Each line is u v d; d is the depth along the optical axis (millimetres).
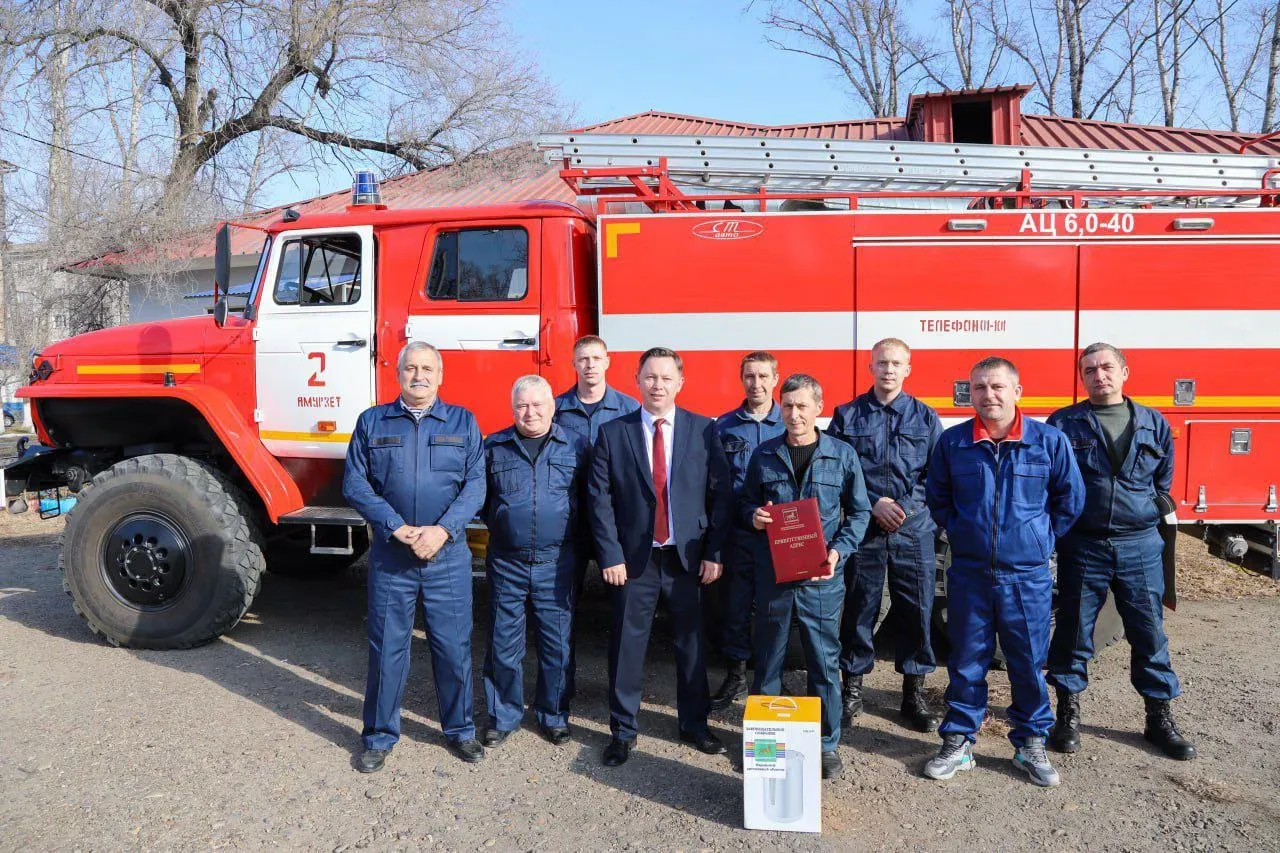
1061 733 3736
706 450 3658
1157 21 21797
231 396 5195
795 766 3123
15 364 14625
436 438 3629
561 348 4742
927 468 3752
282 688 4531
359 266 5027
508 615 3799
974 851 2982
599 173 4910
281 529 6027
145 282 14195
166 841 3053
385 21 16391
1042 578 3441
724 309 4586
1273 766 3562
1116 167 4938
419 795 3402
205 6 15938
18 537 8672
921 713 4020
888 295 4512
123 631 5031
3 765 3615
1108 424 3660
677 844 3051
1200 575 6590
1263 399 4430
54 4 14820
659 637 5543
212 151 16812
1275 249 4426
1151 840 3031
